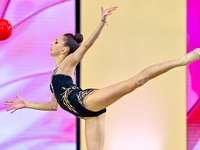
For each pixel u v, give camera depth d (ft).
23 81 42.57
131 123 44.45
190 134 45.03
